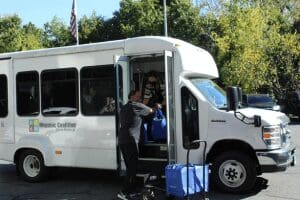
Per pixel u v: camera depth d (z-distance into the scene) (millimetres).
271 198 8656
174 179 7988
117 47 9688
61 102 10367
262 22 31766
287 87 33750
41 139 10625
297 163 12203
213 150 9172
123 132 8875
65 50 10281
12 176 11680
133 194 8758
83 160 10102
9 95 11070
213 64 10656
